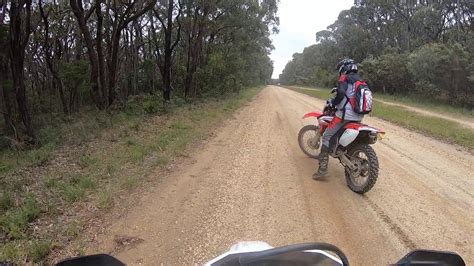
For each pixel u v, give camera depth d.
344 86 6.92
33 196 6.22
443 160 9.80
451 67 33.81
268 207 6.11
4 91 14.45
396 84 49.41
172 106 19.88
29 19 13.12
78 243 4.81
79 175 7.40
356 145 6.95
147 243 4.88
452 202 6.61
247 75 57.72
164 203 6.19
